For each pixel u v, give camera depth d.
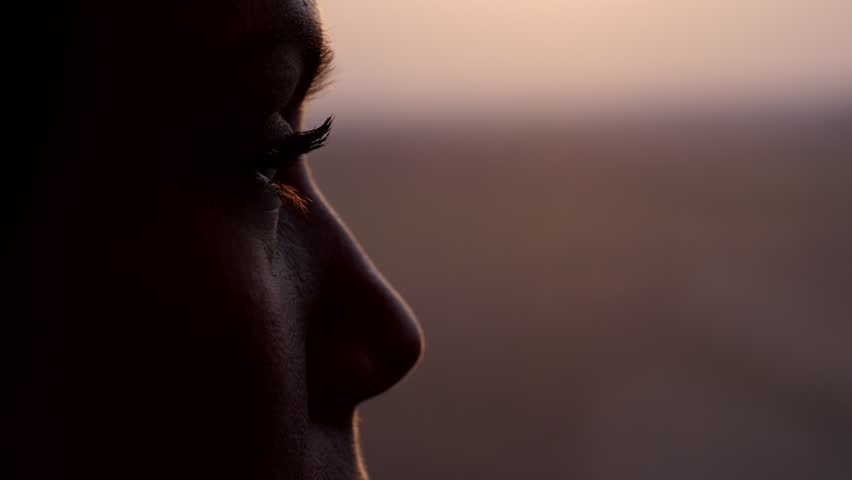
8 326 0.42
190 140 0.43
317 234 0.47
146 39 0.43
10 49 0.42
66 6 0.42
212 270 0.43
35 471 0.42
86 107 0.42
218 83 0.43
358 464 0.48
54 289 0.42
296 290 0.46
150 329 0.43
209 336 0.43
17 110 0.42
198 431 0.43
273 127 0.44
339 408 0.47
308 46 0.45
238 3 0.43
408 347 0.48
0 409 0.42
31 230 0.42
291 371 0.45
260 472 0.44
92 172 0.43
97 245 0.43
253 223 0.44
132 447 0.43
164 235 0.43
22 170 0.42
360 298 0.48
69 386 0.42
